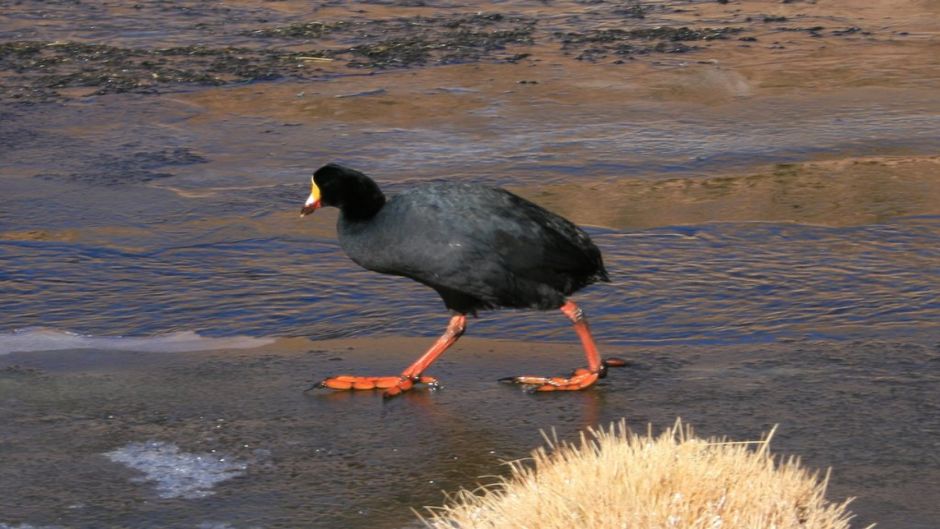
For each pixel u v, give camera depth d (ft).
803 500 24.64
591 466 24.68
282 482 29.71
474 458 31.07
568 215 55.06
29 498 28.71
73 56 85.81
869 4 107.76
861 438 31.71
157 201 56.90
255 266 48.44
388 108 73.61
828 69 83.76
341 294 45.27
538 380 35.96
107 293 45.39
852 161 62.69
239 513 28.04
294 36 94.07
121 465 30.58
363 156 64.54
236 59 85.46
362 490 29.27
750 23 99.50
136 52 87.40
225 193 58.18
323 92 77.00
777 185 58.90
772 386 35.50
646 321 42.06
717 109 73.97
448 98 75.82
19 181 59.41
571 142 66.95
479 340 40.57
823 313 42.65
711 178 60.23
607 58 86.58
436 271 34.63
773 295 44.55
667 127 69.97
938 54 88.38
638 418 33.42
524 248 34.73
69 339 40.75
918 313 42.57
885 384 35.47
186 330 41.73
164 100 74.90
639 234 51.98
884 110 73.36
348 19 100.99
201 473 30.19
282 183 59.88
